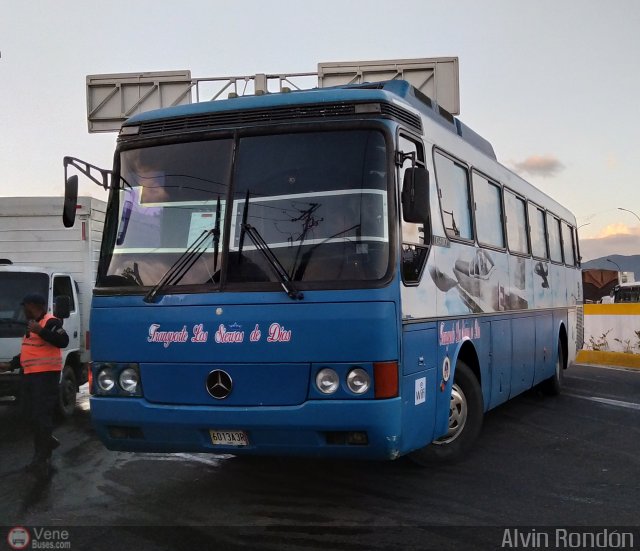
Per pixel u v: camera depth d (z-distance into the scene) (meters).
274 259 5.77
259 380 5.67
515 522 5.86
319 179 5.90
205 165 6.18
